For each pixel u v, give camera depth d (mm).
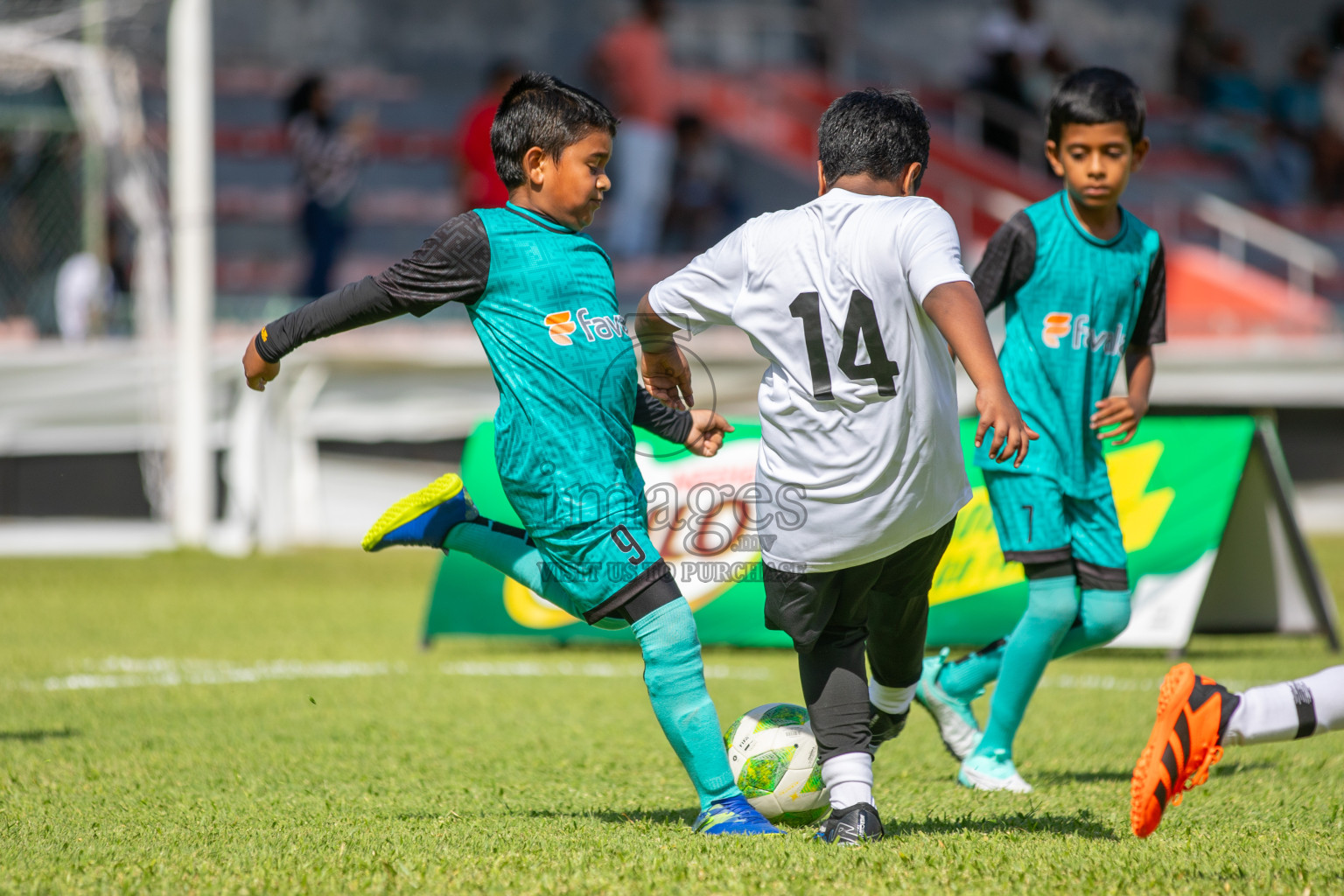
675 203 56312
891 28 71312
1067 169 14164
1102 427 14172
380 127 67438
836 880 9719
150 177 46594
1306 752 16672
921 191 59062
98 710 19547
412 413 45000
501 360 11484
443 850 10898
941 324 10016
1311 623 27344
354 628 29656
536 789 14234
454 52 69312
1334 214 65500
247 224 61594
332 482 44688
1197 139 67625
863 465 10555
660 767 15602
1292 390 47188
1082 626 14391
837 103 11164
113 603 33031
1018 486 14164
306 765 15656
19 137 50500
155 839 11500
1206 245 63812
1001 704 14375
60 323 48062
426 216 63750
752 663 25406
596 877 9875
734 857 10414
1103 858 10586
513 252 11445
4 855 10859
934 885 9641
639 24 55094
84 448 43656
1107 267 14250
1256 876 10016
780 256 10859
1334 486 48000
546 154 11555
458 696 21047
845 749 11258
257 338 11805
